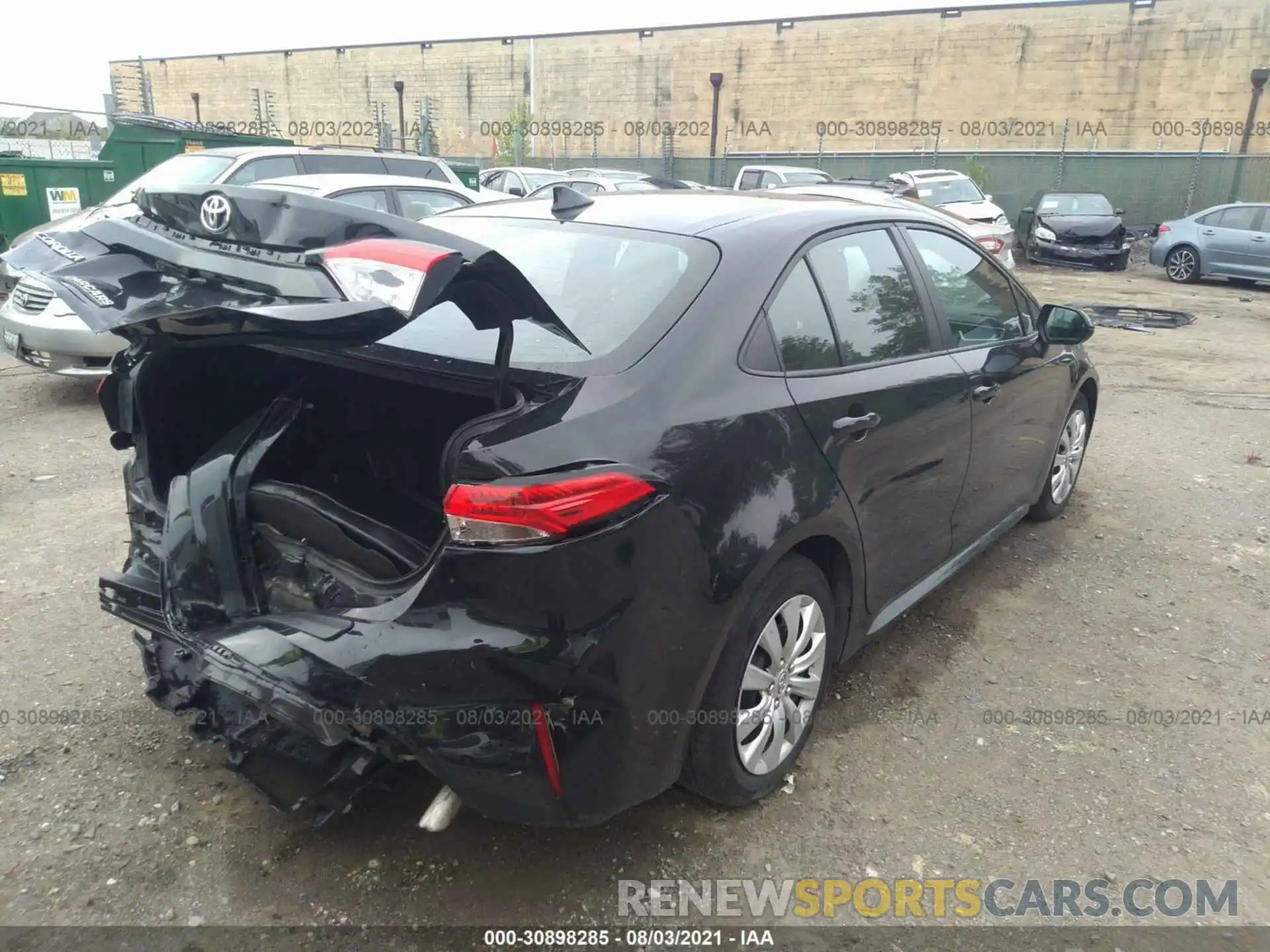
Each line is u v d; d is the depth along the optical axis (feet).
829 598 9.50
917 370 10.55
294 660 7.00
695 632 7.52
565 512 6.58
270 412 8.55
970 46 94.12
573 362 7.55
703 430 7.57
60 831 8.49
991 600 13.79
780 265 9.02
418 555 7.47
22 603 12.69
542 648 6.72
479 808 7.12
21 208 33.04
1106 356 32.30
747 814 9.11
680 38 107.45
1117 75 89.15
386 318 5.97
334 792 7.45
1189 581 14.58
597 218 9.94
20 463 18.45
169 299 6.86
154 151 42.27
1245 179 76.95
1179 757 10.23
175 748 9.70
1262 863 8.71
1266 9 82.74
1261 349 33.86
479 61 119.96
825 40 100.32
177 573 8.20
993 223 52.80
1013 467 13.56
